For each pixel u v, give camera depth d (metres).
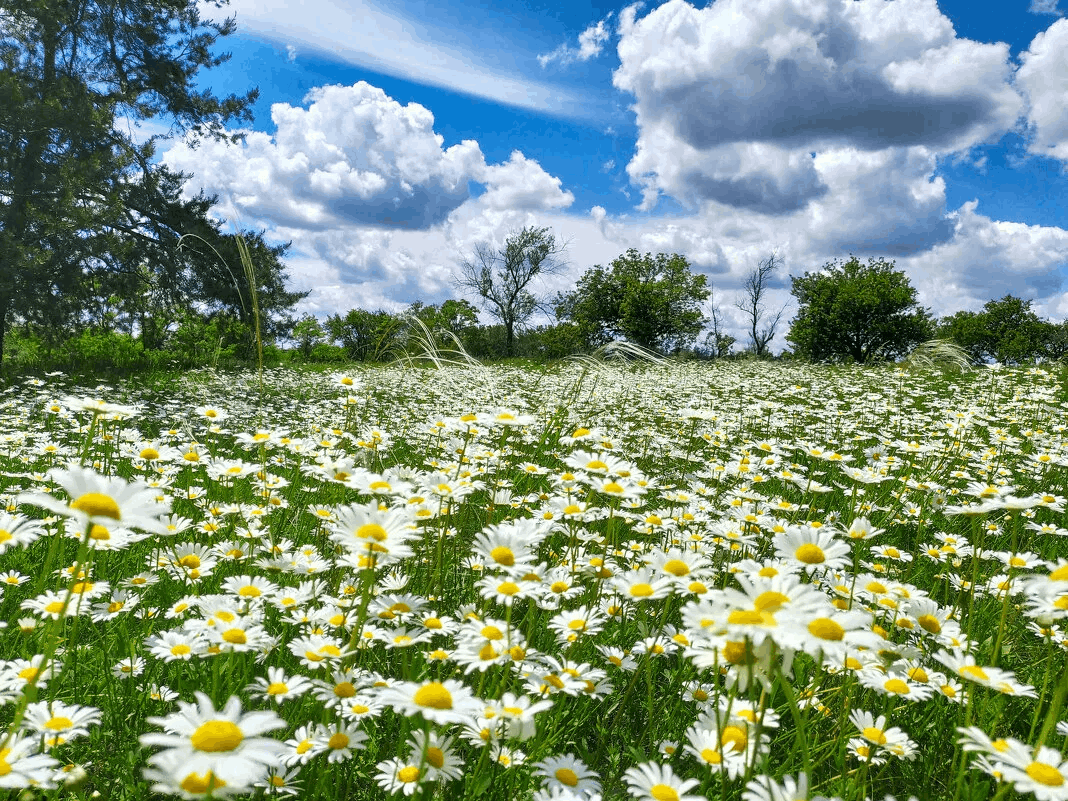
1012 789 1.92
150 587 3.09
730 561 3.71
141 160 18.92
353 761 2.05
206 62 21.27
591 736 2.65
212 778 1.15
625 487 3.02
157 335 21.95
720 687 2.55
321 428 8.19
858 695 2.60
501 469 5.31
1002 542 4.86
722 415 8.74
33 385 11.73
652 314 66.69
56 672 2.47
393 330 6.43
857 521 2.67
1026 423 9.34
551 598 2.89
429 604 2.98
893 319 62.75
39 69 17.67
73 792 1.87
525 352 68.94
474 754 2.19
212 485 4.78
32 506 4.53
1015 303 83.50
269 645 2.22
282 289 22.36
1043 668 3.01
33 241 16.11
